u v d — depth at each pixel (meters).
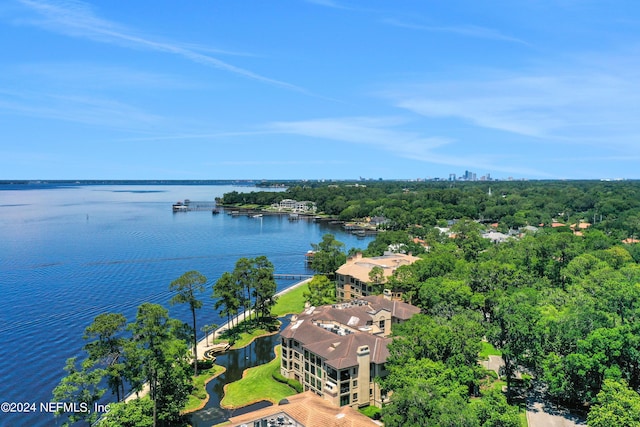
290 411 68.44
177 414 84.62
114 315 79.75
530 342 85.00
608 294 91.06
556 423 77.44
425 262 144.88
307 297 153.00
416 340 83.50
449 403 60.19
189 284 109.94
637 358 75.81
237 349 125.56
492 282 128.38
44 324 137.38
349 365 85.12
